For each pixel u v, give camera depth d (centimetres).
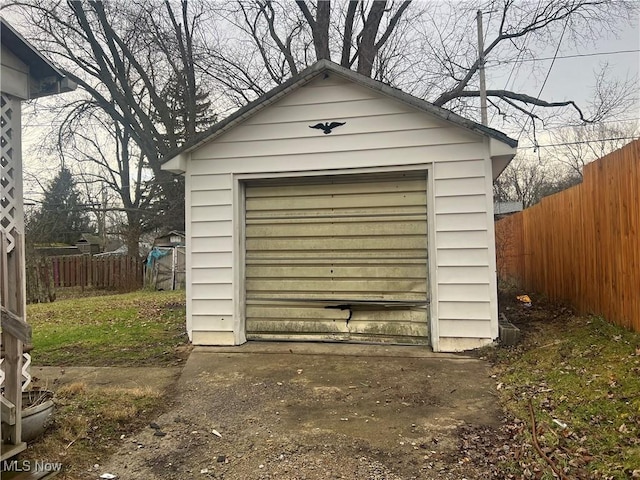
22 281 342
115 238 3603
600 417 339
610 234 559
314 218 649
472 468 300
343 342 636
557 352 508
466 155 587
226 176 655
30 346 361
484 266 578
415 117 603
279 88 616
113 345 668
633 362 418
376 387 462
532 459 298
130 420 396
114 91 1884
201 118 1958
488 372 496
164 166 655
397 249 623
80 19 1773
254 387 474
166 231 2445
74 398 437
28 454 326
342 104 625
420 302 613
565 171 2895
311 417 394
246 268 666
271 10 1702
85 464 321
